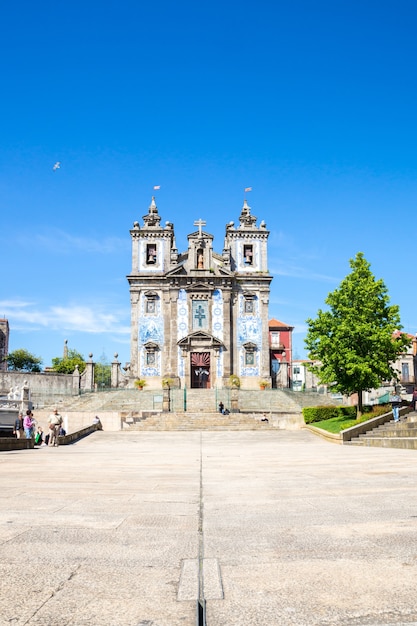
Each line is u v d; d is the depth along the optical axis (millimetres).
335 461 17969
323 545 5832
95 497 9727
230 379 60625
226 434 39406
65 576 4770
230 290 62844
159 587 4465
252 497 9602
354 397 61219
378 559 5223
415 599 4145
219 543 5977
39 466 17203
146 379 61562
